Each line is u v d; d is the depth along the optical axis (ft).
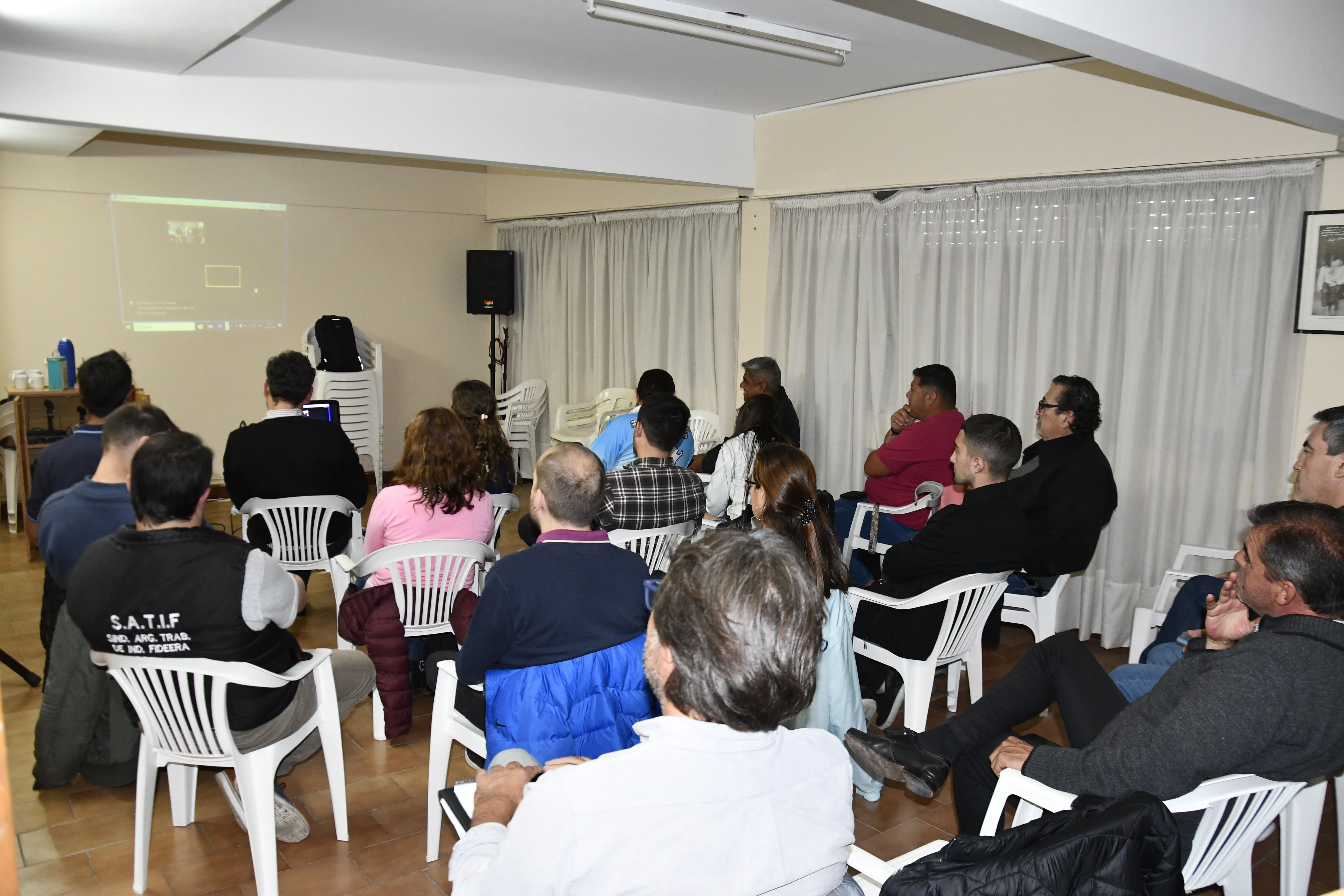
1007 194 14.42
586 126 15.62
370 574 9.52
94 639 6.49
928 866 4.05
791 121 17.21
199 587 6.41
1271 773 5.39
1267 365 12.05
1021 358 14.48
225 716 6.64
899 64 13.65
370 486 24.23
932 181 15.11
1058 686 6.91
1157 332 13.05
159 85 11.81
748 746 3.16
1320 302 11.46
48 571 8.90
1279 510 5.77
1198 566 12.91
